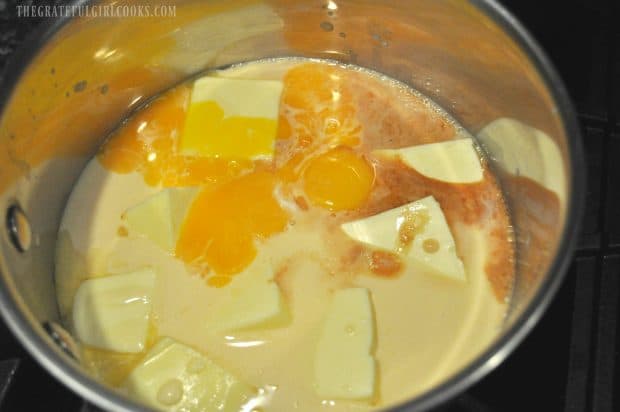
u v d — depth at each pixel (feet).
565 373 1.52
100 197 1.68
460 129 1.76
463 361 1.54
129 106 1.74
